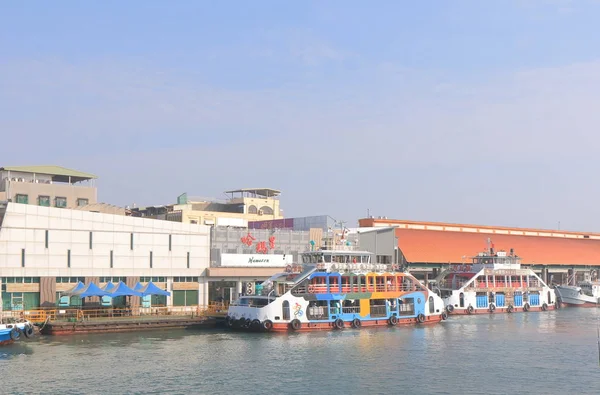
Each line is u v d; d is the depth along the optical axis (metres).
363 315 84.44
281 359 63.00
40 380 53.03
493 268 110.25
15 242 80.38
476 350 69.25
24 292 80.75
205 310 90.12
